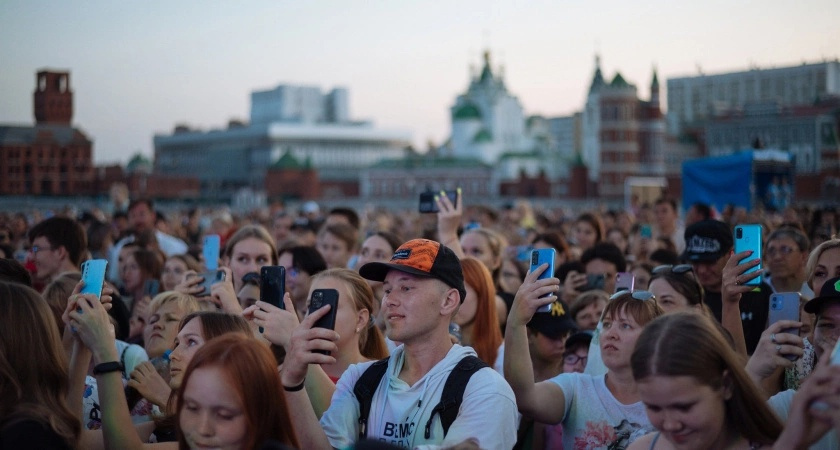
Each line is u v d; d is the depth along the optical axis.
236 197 146.12
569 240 17.36
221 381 4.31
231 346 4.40
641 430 5.67
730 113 108.50
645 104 119.50
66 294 7.13
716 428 4.08
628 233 20.75
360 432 5.13
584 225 15.61
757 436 4.13
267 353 4.50
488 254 10.66
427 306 5.05
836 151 97.31
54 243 9.53
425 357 5.15
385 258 10.59
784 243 9.59
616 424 5.74
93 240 14.80
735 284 6.27
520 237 17.36
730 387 4.16
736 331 6.29
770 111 103.44
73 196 128.62
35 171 134.12
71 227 9.67
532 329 7.86
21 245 18.17
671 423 4.06
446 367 5.02
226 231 19.59
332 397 5.40
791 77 110.94
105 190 146.88
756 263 6.23
